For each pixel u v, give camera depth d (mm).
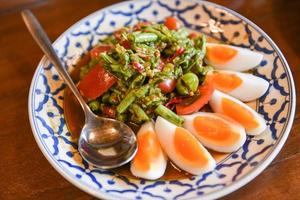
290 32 333
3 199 250
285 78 277
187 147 255
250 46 311
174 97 292
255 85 283
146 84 284
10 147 279
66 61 323
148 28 311
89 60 330
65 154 259
